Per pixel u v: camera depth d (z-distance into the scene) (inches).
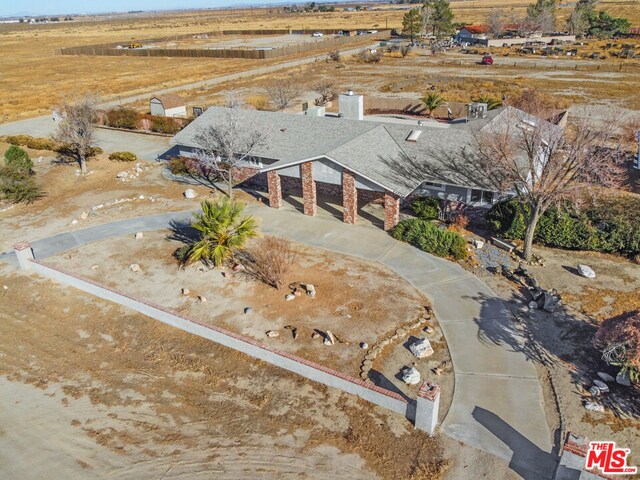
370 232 1041.5
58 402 649.0
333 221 1098.1
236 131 1315.2
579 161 831.7
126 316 811.4
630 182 1130.7
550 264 898.7
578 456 468.8
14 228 1151.0
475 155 1055.6
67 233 1108.5
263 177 1309.1
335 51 3983.8
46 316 827.4
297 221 1105.4
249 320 775.1
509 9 7564.0
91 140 1542.8
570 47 3870.6
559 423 570.9
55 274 919.0
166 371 691.4
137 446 577.3
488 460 529.7
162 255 989.8
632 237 898.1
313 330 745.0
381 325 749.9
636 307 764.6
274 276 843.4
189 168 1428.4
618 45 3836.1
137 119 2004.2
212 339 740.7
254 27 7677.2
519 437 554.9
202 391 652.7
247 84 2888.8
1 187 1269.7
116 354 731.4
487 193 1058.1
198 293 852.0
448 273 881.5
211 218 891.4
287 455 553.0
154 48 5012.3
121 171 1509.6
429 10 4635.8
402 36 5162.4
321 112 1464.1
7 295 889.5
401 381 642.8
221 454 559.8
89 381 682.8
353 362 677.9
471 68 3147.1
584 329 724.0
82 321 808.3
